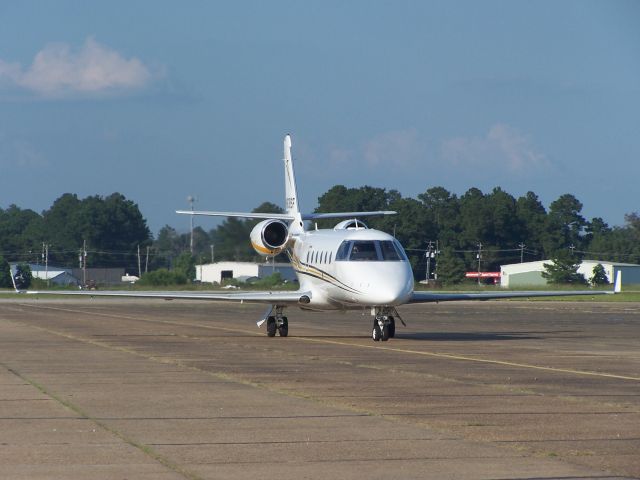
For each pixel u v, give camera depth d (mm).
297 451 31281
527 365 59062
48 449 31344
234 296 82500
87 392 44906
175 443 32469
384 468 28938
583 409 40000
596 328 105438
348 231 84375
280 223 92125
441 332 97000
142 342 78375
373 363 59750
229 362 60062
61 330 95562
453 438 33500
